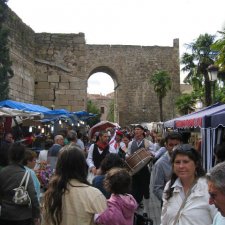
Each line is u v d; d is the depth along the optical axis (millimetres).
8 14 19281
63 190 3730
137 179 9148
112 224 3902
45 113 16000
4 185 5402
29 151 6348
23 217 5387
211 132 9391
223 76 24641
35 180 6051
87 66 55062
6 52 16359
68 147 3920
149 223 5410
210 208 3561
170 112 55812
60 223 3689
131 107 55750
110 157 5535
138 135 10539
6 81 16203
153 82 51906
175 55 56250
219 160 5902
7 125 12758
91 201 3709
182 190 3828
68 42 25594
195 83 33250
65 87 25297
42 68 25141
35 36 25062
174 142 5844
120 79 55594
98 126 17219
